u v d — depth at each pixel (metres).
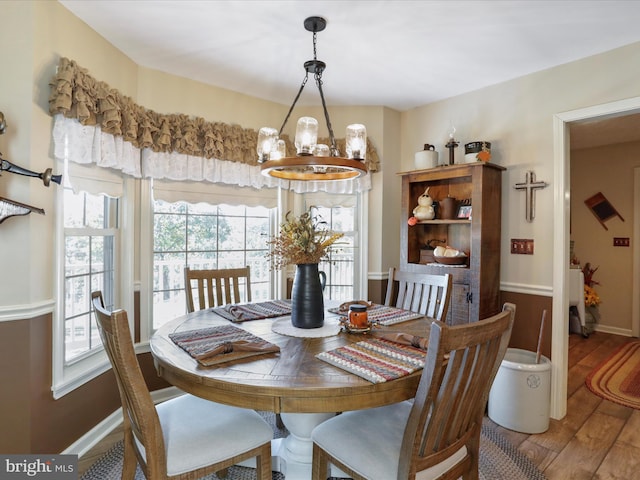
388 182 3.51
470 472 1.43
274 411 1.23
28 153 1.83
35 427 1.85
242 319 2.02
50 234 1.95
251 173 3.15
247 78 2.88
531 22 2.10
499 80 2.90
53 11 1.94
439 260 2.99
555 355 2.60
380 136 3.46
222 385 1.25
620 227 4.63
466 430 1.36
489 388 1.37
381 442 1.36
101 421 2.31
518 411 2.37
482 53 2.47
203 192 2.97
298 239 1.85
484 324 1.16
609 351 3.99
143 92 2.68
